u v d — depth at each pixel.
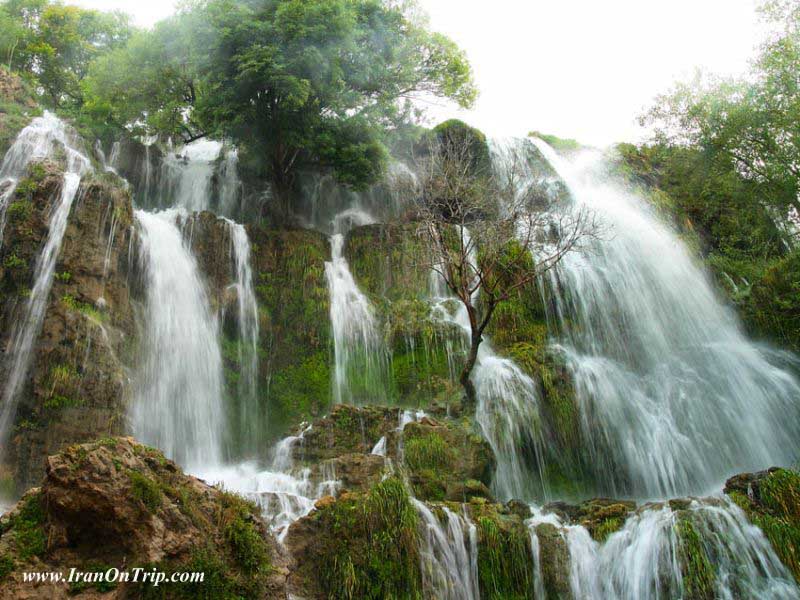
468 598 10.35
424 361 17.94
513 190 20.84
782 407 18.30
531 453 15.53
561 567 11.00
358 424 14.98
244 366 17.83
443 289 20.16
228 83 20.19
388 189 24.39
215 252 18.66
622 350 19.20
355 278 20.58
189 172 24.19
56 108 25.33
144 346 15.55
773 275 21.45
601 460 15.97
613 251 21.53
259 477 12.73
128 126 24.17
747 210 22.88
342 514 10.20
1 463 12.64
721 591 10.33
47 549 6.90
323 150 21.12
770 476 11.90
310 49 19.33
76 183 15.22
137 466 7.53
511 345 17.88
